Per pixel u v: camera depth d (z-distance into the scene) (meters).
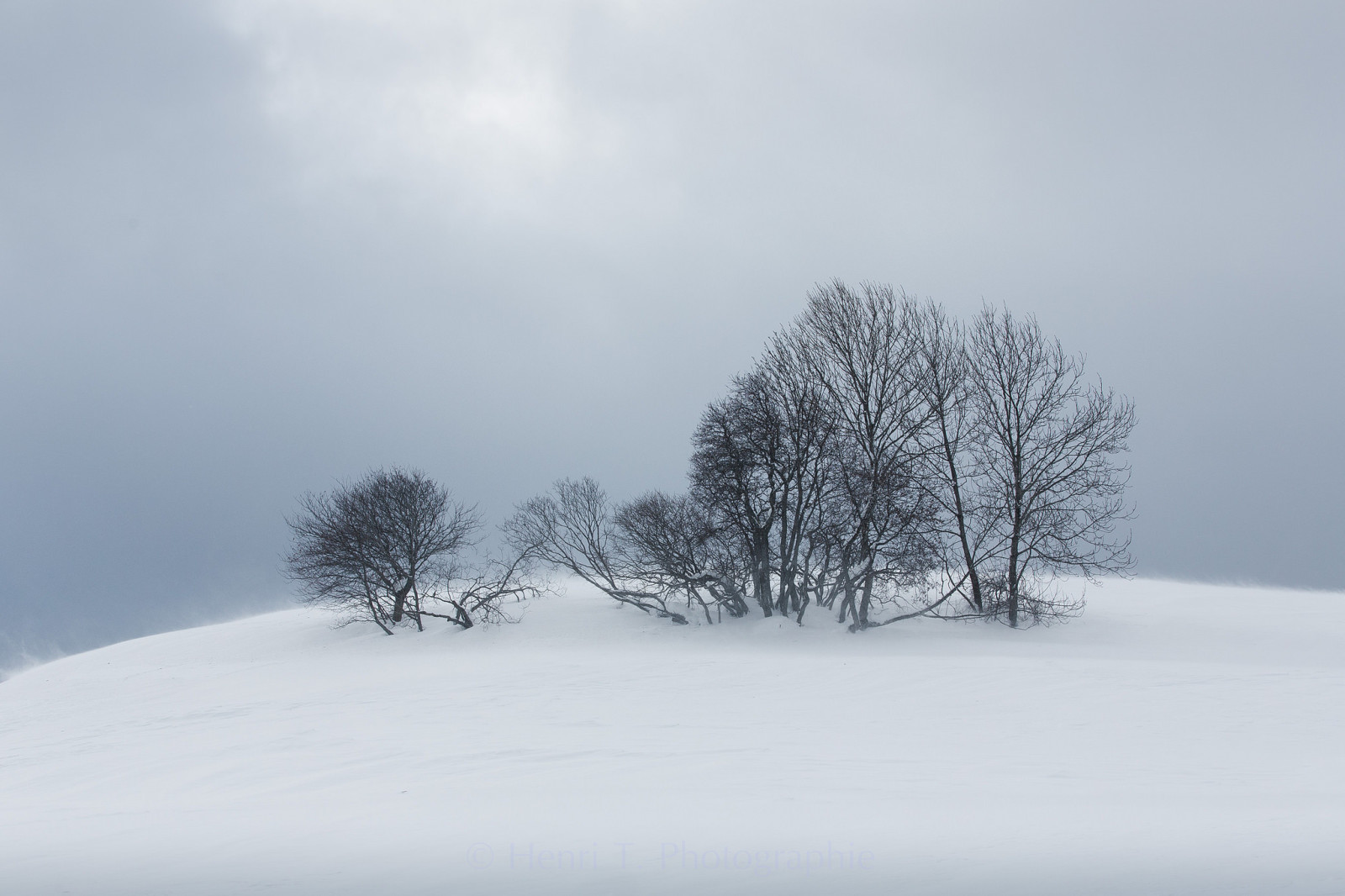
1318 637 40.31
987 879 7.29
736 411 45.22
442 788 13.40
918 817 10.48
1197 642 39.50
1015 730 18.39
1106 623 43.88
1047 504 43.03
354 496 52.44
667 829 10.05
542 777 13.92
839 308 46.78
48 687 40.12
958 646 38.50
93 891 7.71
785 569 45.62
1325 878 7.10
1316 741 16.91
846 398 45.69
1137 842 8.61
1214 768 14.48
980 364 45.75
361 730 19.77
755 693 24.11
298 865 8.52
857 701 22.44
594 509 51.50
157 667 47.78
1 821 12.41
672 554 46.34
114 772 16.94
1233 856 7.96
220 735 20.23
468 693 25.33
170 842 9.87
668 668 29.27
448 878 7.91
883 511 41.94
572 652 38.72
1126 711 20.08
